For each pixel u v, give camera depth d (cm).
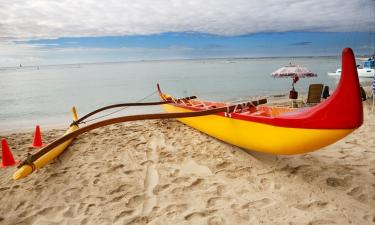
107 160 414
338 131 267
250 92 1443
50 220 263
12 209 286
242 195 296
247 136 385
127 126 637
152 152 444
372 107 732
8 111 1026
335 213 254
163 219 257
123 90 1728
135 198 300
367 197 279
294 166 364
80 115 941
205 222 249
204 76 2931
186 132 559
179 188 318
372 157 385
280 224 242
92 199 300
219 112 428
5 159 406
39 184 339
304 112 299
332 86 1591
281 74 716
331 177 327
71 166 394
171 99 693
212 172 358
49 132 647
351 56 246
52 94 1559
